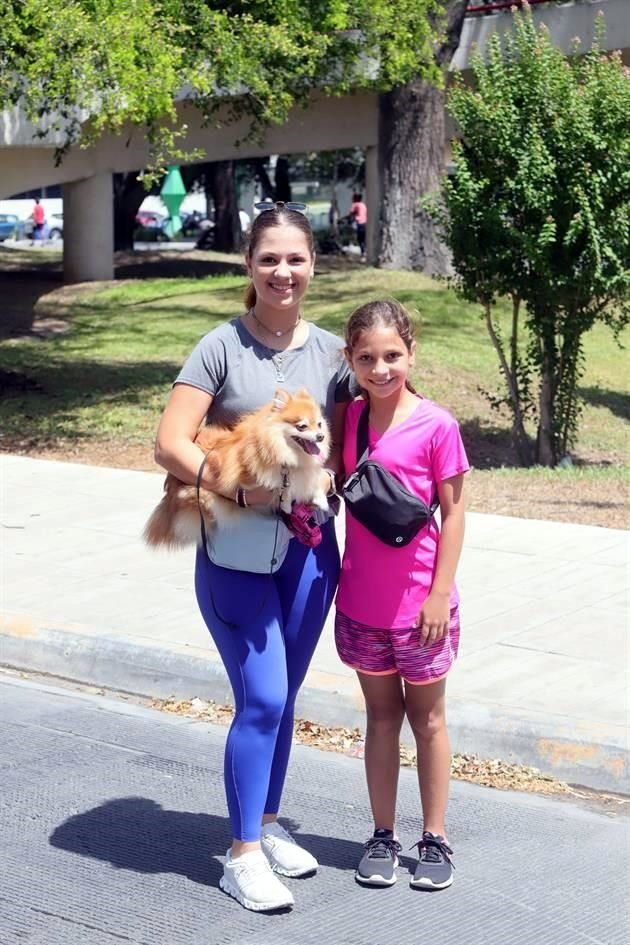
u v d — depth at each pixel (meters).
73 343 20.62
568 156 12.94
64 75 12.91
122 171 27.30
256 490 4.12
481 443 15.76
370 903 4.36
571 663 6.59
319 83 19.02
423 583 4.31
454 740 5.87
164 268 30.53
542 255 13.05
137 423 15.09
